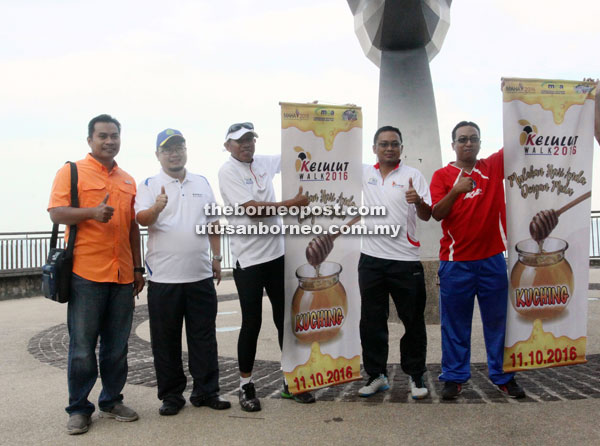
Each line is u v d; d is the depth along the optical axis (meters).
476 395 4.10
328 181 4.20
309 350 4.16
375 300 4.23
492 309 4.07
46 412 4.04
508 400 3.93
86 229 3.74
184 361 5.80
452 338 4.05
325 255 4.20
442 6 7.35
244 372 3.98
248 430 3.51
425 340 4.18
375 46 7.68
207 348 4.02
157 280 3.92
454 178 4.14
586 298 4.18
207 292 4.04
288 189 4.14
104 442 3.39
